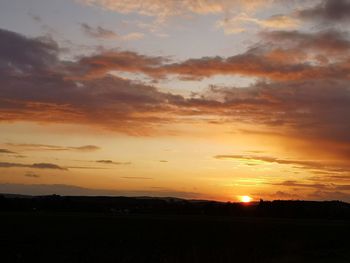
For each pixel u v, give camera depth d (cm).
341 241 5734
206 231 6366
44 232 5994
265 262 3378
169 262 3169
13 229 6444
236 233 6028
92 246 4162
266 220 10206
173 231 6316
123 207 15388
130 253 3506
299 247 4706
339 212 13575
